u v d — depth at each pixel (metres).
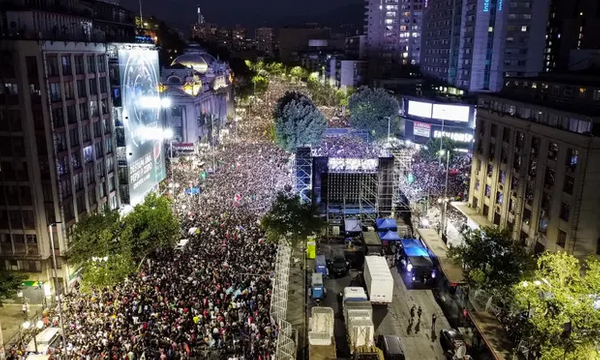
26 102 47.44
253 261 51.59
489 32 124.62
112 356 35.12
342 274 55.50
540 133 51.62
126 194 65.62
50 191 49.59
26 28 48.56
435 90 137.62
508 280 41.72
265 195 75.00
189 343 37.50
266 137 127.50
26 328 40.50
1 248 50.38
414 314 46.75
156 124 76.75
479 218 64.25
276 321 40.62
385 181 67.19
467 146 103.75
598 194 45.53
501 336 37.81
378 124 116.69
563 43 153.50
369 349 37.19
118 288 46.91
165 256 54.00
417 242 58.28
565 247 47.34
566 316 33.25
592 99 51.56
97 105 58.62
